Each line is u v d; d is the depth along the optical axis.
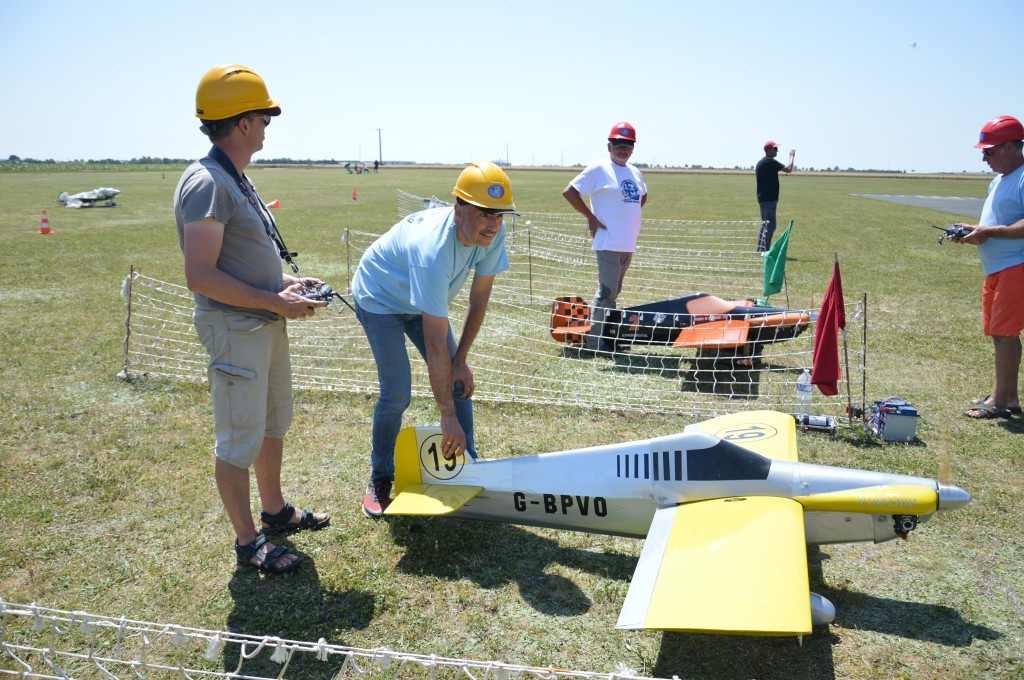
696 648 3.10
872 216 24.64
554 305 7.88
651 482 3.67
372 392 6.23
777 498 3.50
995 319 5.57
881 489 3.46
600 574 3.65
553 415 5.83
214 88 3.00
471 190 3.24
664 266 13.12
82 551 3.76
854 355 7.43
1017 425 5.57
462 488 3.98
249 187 3.36
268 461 3.78
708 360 7.36
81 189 37.75
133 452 4.97
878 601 3.46
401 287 3.81
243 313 3.22
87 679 2.85
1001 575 3.67
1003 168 5.41
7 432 5.22
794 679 2.92
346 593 3.44
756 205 30.06
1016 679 2.94
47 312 8.83
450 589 3.49
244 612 3.28
